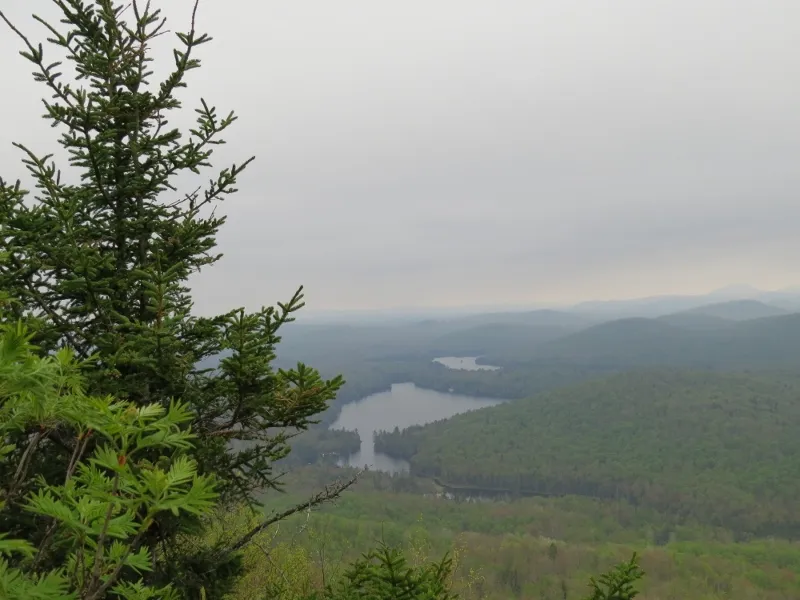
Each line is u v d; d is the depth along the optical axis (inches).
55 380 51.1
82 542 50.9
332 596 123.6
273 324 133.0
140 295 153.3
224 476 144.2
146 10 161.6
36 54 134.3
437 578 119.3
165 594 60.6
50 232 130.6
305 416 141.6
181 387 141.6
